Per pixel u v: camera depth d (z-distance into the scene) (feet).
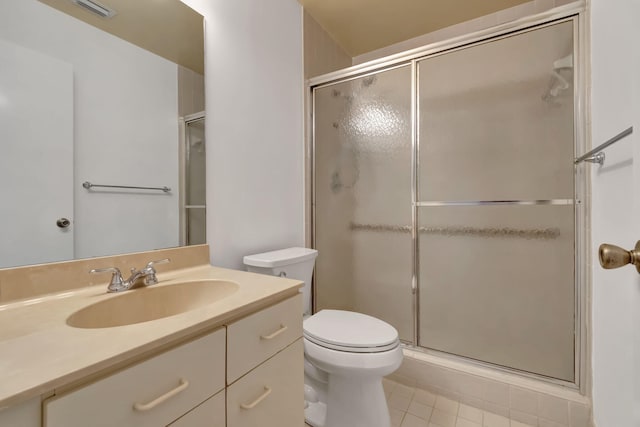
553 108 4.42
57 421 1.48
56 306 2.54
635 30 1.54
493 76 4.83
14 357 1.65
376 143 5.91
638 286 1.65
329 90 6.43
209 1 4.37
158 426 1.86
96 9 3.20
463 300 5.11
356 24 6.89
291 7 6.03
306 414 4.43
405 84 5.59
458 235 5.14
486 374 4.77
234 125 4.75
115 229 3.32
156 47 3.73
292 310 3.06
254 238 5.12
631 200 2.77
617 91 3.10
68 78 2.96
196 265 4.07
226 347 2.33
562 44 4.35
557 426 4.22
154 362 1.86
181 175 4.00
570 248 4.34
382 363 3.67
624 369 3.01
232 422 2.38
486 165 4.90
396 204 5.71
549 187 4.46
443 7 6.25
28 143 2.68
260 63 5.26
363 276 6.07
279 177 5.72
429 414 4.67
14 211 2.59
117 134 3.35
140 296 3.00
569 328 4.35
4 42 2.55
